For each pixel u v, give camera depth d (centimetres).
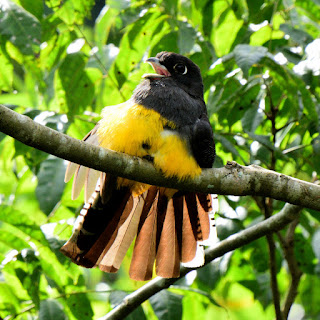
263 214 1108
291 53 1116
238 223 1121
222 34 1209
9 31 1023
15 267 977
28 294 995
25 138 730
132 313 1006
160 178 845
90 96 1167
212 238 945
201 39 1152
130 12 1199
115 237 932
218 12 1191
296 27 1134
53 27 1171
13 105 1082
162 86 927
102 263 923
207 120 927
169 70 1005
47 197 1037
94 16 1662
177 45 1146
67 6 1156
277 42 1188
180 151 857
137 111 877
